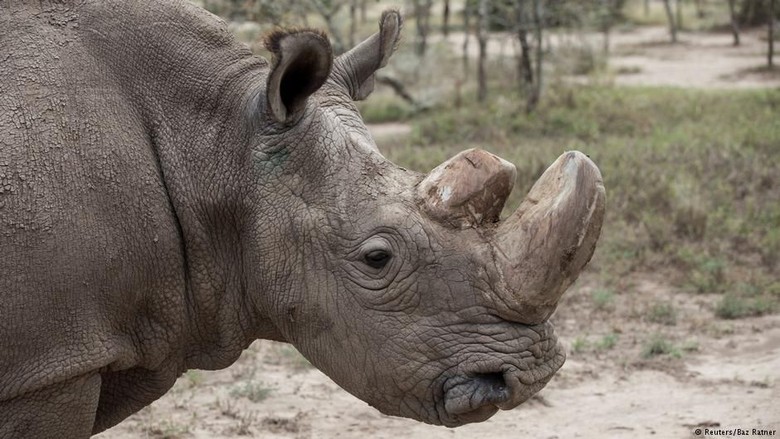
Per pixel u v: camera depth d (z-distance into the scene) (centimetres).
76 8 711
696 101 3116
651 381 1232
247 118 715
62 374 665
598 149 2356
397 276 671
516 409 1161
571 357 1309
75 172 669
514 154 2295
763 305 1463
